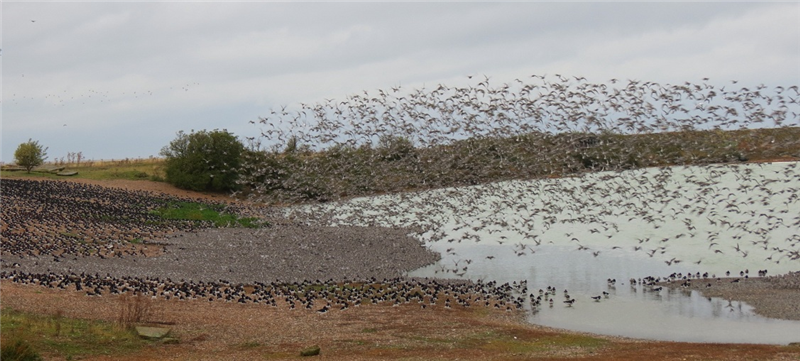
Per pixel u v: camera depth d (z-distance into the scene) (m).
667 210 93.81
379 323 40.44
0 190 93.50
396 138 70.75
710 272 57.31
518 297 48.88
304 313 42.56
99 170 134.75
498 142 65.94
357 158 77.88
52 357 28.91
